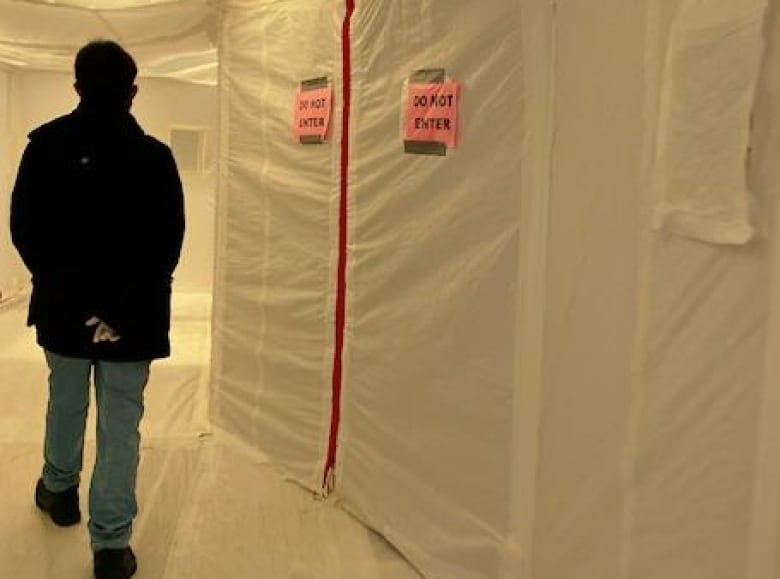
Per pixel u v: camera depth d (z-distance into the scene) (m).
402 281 2.31
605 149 1.55
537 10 1.74
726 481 1.27
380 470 2.46
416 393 2.26
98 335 2.07
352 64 2.52
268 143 3.04
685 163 1.33
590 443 1.62
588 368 1.62
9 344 4.90
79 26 4.16
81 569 2.22
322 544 2.41
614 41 1.52
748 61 1.20
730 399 1.26
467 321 2.03
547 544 1.77
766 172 1.18
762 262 1.19
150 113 6.66
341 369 2.66
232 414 3.30
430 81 2.14
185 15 3.74
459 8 2.01
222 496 2.73
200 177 6.79
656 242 1.42
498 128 1.90
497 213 1.91
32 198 2.08
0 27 4.31
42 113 6.69
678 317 1.37
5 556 2.27
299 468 2.88
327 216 2.70
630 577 1.50
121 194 2.07
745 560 1.22
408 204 2.27
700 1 1.30
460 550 2.08
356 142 2.52
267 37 3.02
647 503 1.45
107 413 2.13
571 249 1.67
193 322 5.73
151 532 2.45
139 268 2.10
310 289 2.80
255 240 3.13
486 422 1.98
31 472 2.88
